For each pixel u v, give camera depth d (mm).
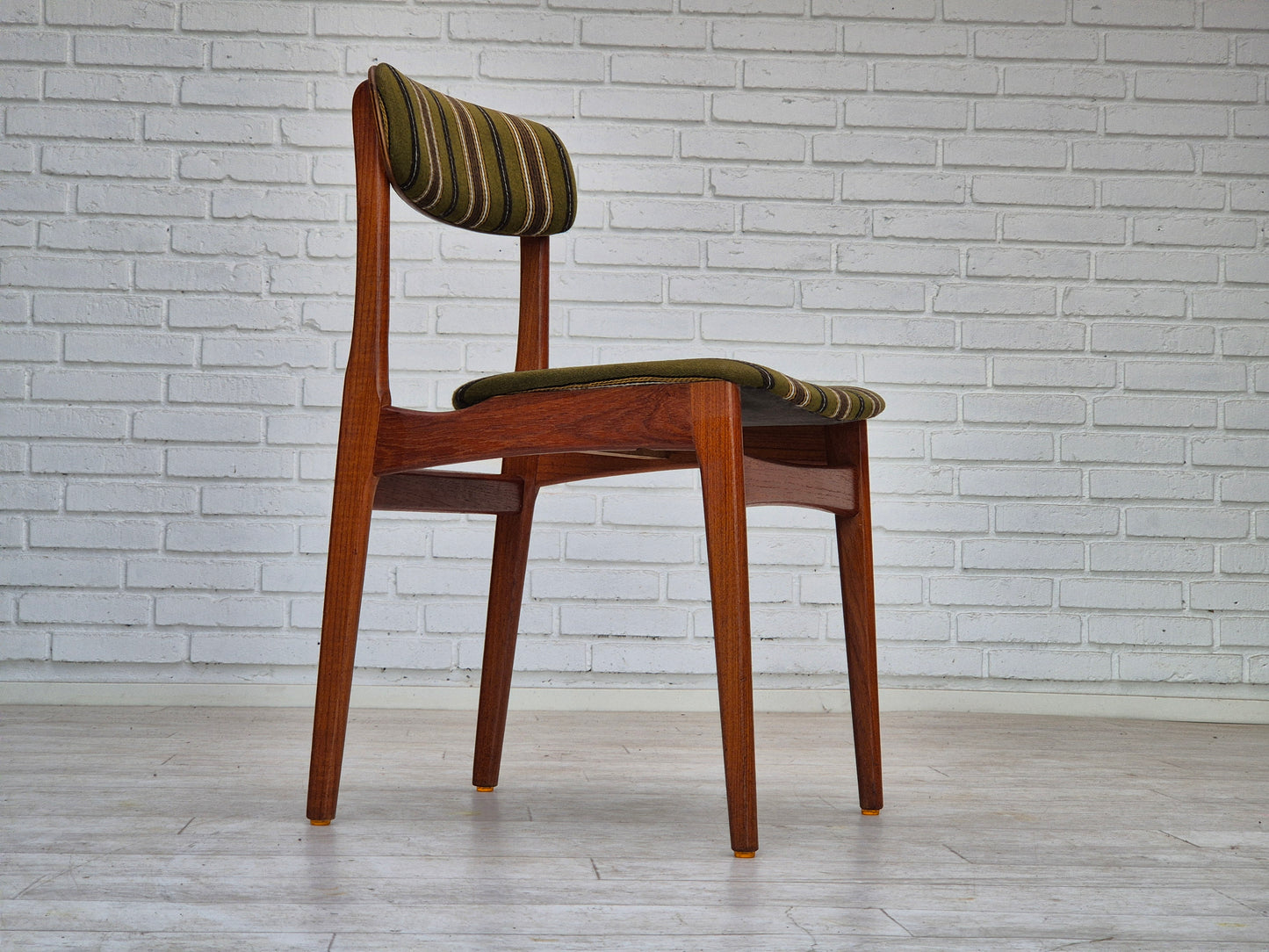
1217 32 2578
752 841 1120
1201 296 2562
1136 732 2242
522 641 2414
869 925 902
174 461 2414
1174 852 1186
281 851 1119
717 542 1100
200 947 824
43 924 875
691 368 1094
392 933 861
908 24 2557
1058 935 883
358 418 1256
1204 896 1010
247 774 1562
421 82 2484
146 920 888
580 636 2426
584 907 938
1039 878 1064
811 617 2459
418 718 2211
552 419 1165
